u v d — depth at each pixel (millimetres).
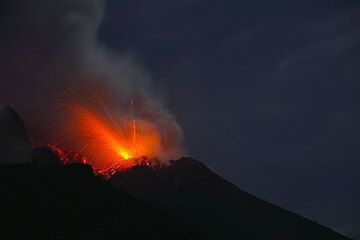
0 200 142375
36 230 132250
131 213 151500
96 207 149250
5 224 132375
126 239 136750
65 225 137250
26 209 140375
